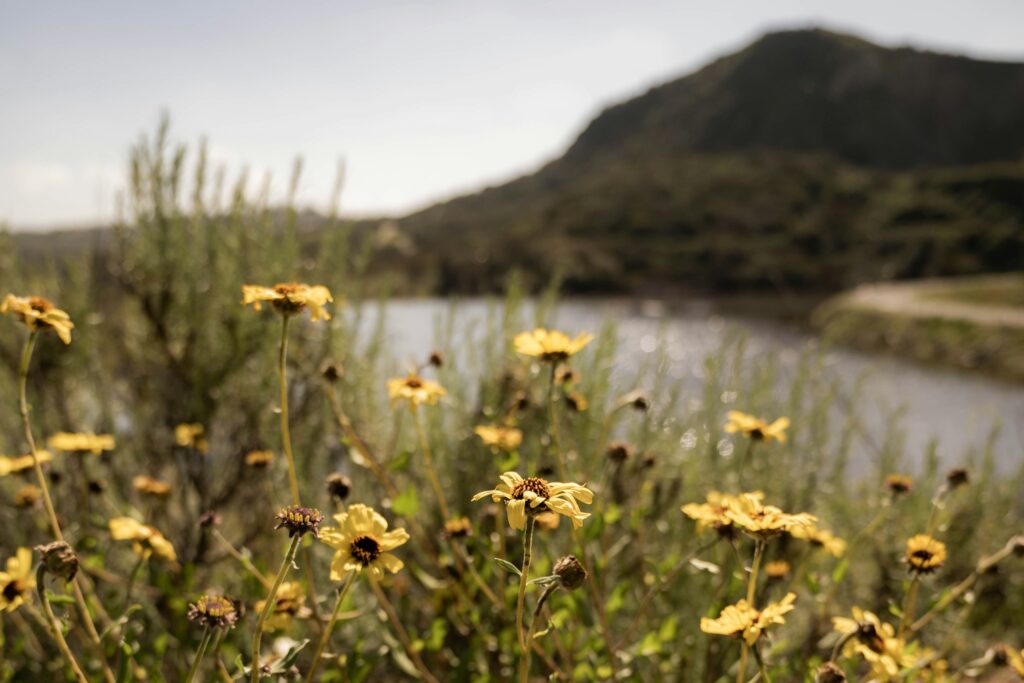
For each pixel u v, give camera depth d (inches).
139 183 126.1
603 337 112.0
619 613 92.3
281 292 65.7
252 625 78.3
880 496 119.0
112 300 139.2
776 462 119.3
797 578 84.5
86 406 125.6
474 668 81.7
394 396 83.1
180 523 112.8
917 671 67.0
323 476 110.5
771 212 4311.0
